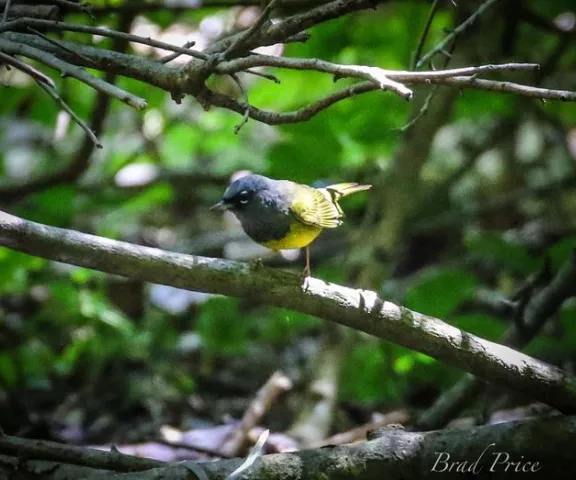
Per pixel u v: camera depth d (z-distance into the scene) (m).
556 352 9.78
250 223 6.93
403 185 10.77
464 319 9.60
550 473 5.48
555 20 14.20
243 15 13.36
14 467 6.39
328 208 7.10
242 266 5.30
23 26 5.19
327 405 9.23
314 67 4.69
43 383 10.46
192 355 11.48
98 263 5.12
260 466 5.59
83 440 9.23
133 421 9.91
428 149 10.84
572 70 15.11
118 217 12.73
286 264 13.20
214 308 11.39
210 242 13.34
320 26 11.28
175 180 13.70
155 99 11.80
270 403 8.66
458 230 14.38
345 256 11.72
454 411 8.20
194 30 13.73
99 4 10.57
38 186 11.02
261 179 6.90
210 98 5.38
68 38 9.38
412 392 10.82
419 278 11.65
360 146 11.42
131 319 12.31
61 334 11.18
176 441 8.54
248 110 5.01
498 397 9.39
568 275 8.06
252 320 12.25
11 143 15.41
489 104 11.67
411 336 5.41
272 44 5.34
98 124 10.44
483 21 11.34
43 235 5.01
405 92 4.31
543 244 13.30
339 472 5.55
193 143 14.05
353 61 13.03
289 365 11.45
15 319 11.46
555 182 14.60
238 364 11.44
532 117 14.95
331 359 9.63
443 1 11.65
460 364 5.52
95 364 10.83
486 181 15.72
